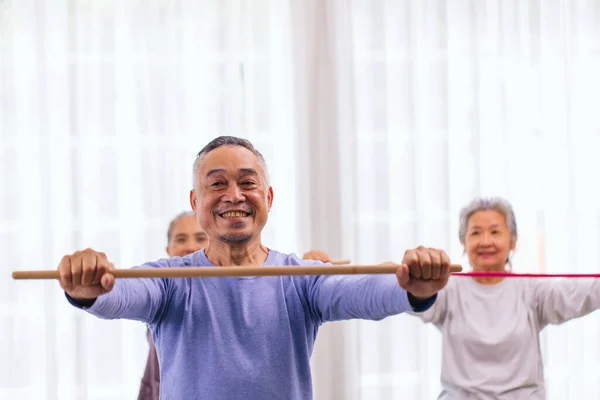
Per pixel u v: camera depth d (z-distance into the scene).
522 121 3.22
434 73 3.17
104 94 3.02
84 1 3.02
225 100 3.05
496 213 2.62
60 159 3.05
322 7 3.13
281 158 3.11
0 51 2.99
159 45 3.04
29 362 3.00
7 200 2.98
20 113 3.03
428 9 3.19
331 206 3.10
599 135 3.23
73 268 1.31
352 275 1.52
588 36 3.25
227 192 1.57
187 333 1.49
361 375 3.08
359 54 3.16
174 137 3.03
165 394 1.50
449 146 3.18
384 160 3.12
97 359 3.01
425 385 3.10
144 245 3.03
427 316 2.53
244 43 3.06
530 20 3.20
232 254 1.58
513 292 2.52
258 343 1.48
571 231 3.19
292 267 1.40
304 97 3.10
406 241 3.15
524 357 2.45
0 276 2.99
